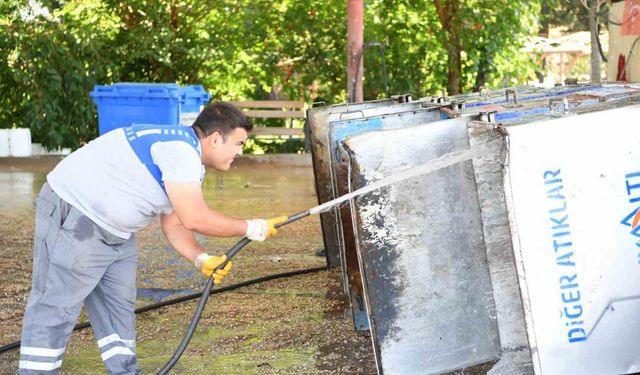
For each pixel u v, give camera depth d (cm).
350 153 413
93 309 465
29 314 440
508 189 390
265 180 1421
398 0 1828
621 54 983
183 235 471
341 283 721
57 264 436
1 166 1583
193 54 1820
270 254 843
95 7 1836
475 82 1808
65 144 1752
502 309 414
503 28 1758
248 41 1872
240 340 577
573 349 400
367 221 414
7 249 870
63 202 435
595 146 391
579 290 397
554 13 2406
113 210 434
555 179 391
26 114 1725
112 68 1816
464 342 423
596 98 483
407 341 420
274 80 1902
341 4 1845
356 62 1581
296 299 677
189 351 557
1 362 540
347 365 522
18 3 1770
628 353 404
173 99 1314
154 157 429
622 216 395
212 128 434
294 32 1861
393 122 543
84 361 540
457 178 416
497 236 409
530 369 415
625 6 969
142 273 772
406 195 414
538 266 394
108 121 1336
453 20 1753
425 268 418
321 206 434
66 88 1738
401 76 1853
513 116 448
